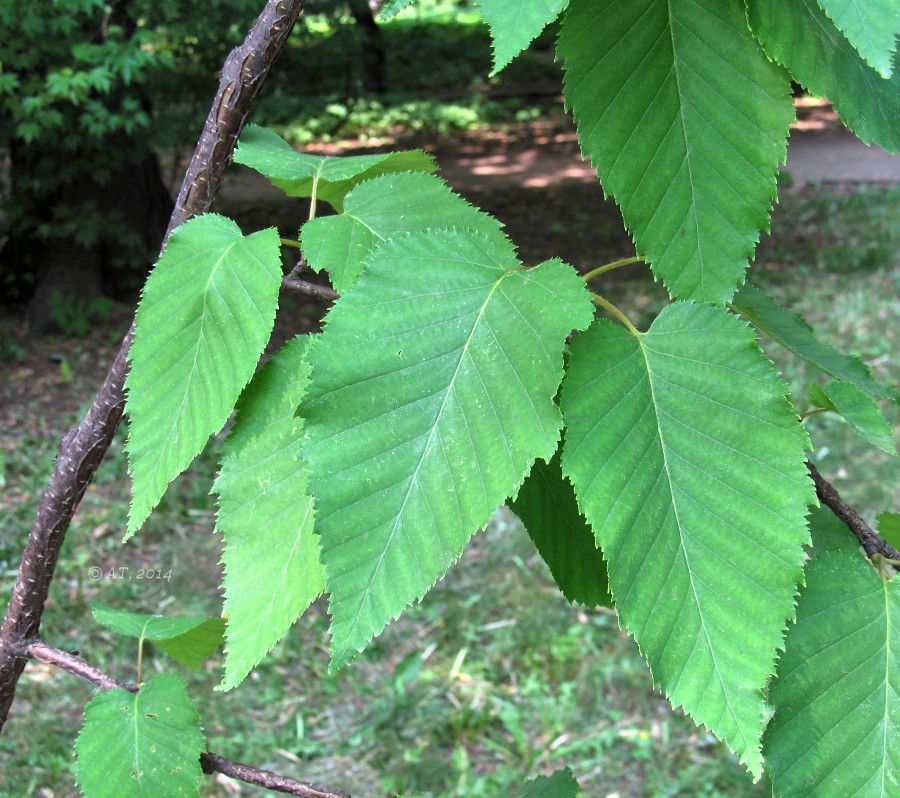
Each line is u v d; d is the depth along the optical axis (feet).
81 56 8.77
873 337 9.28
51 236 10.53
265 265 1.15
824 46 1.09
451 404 1.03
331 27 14.06
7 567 6.55
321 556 0.99
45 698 5.55
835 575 1.15
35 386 9.34
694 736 5.29
